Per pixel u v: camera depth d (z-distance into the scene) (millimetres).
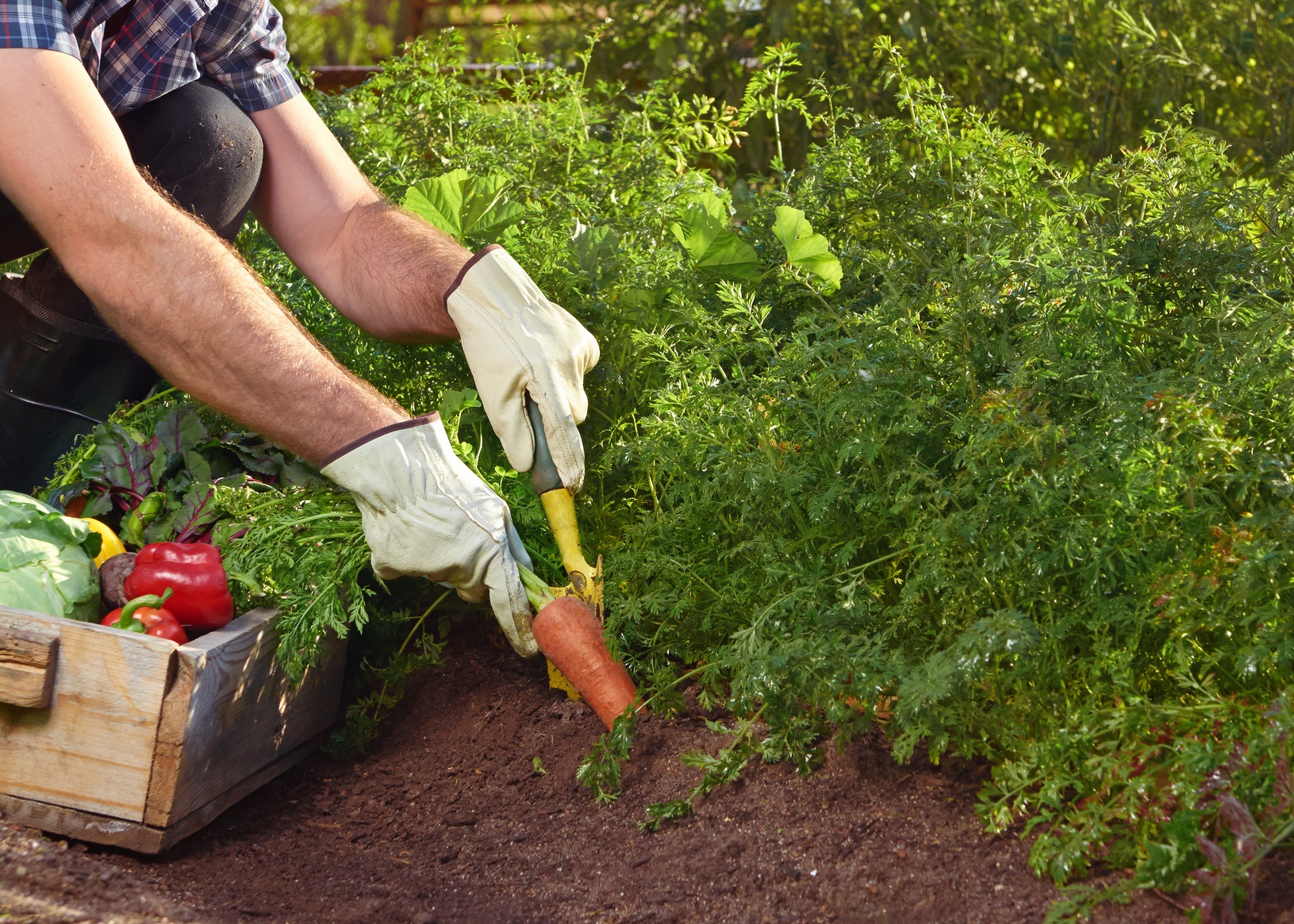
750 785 2029
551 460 2295
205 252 2041
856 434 2000
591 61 5617
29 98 1981
